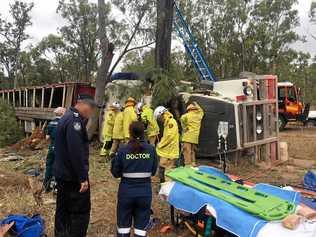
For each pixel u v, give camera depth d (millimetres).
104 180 9602
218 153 11578
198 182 5992
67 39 48219
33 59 55594
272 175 10719
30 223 5691
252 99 12070
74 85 15945
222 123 10789
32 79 55000
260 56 44594
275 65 45375
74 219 5297
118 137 11375
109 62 14352
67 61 53188
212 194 5547
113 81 13867
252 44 43281
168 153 8945
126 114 10938
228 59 44000
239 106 11508
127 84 13594
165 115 9078
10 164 11977
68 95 16172
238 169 11336
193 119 10539
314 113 29344
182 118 10602
